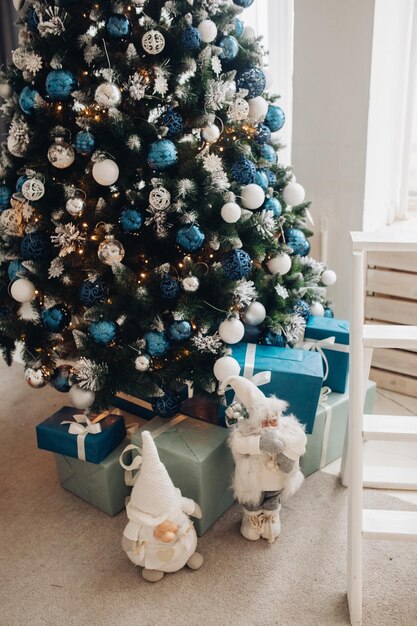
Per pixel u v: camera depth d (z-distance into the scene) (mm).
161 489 1494
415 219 2619
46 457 2125
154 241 1763
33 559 1663
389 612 1461
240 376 1646
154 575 1562
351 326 1360
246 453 1527
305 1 2162
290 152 2523
